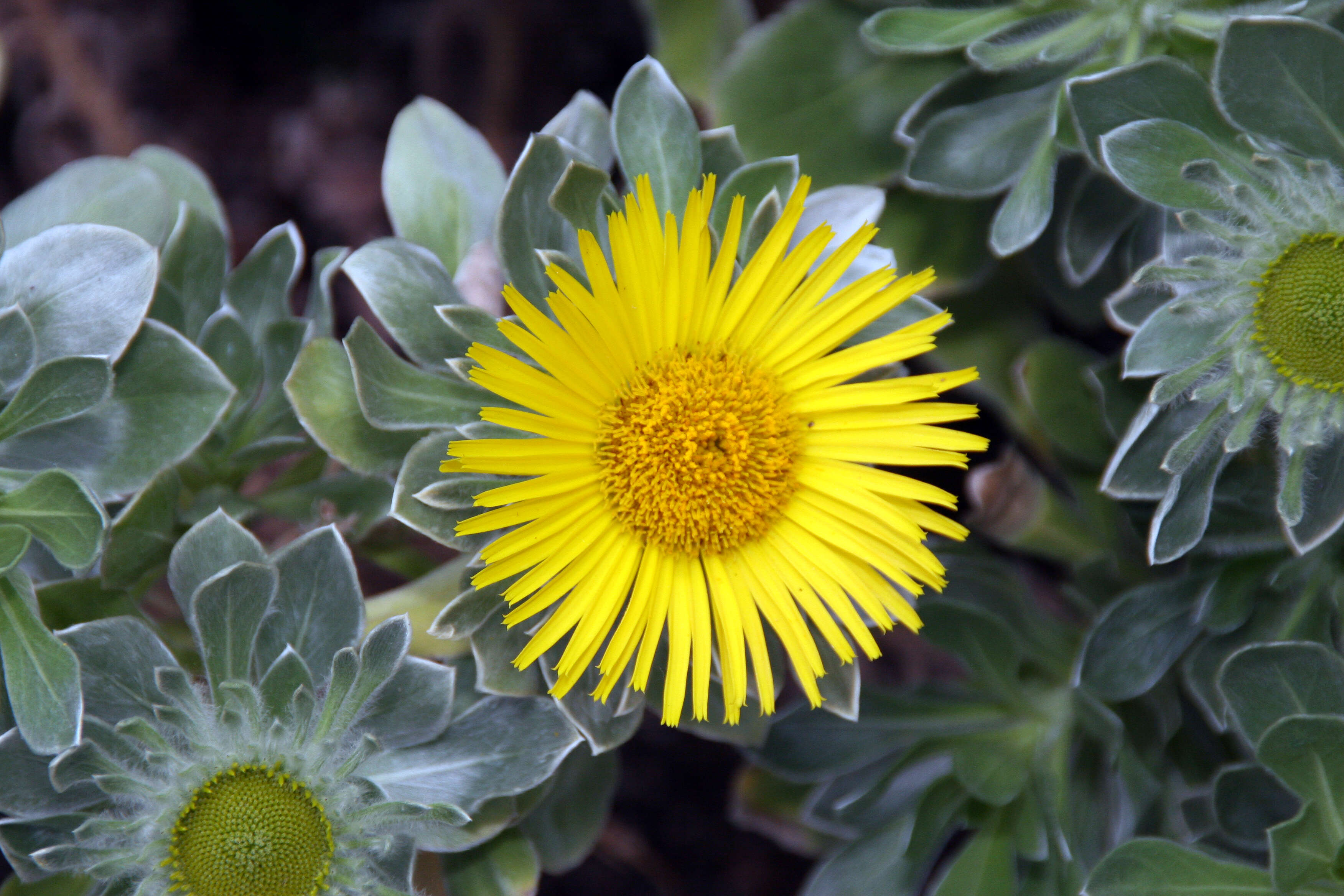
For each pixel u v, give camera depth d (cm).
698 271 40
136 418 41
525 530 40
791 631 41
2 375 40
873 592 41
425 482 40
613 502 41
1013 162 44
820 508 41
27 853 41
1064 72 44
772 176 41
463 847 41
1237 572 43
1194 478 41
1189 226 40
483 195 45
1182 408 42
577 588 41
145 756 40
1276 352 40
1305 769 41
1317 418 40
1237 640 43
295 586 41
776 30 45
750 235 41
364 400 40
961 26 43
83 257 41
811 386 41
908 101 45
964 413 41
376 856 40
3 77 45
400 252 42
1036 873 44
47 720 40
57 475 40
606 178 40
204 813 39
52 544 40
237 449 43
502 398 41
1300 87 41
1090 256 44
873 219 42
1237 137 41
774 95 45
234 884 39
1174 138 41
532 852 43
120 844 40
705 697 40
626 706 41
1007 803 44
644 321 40
